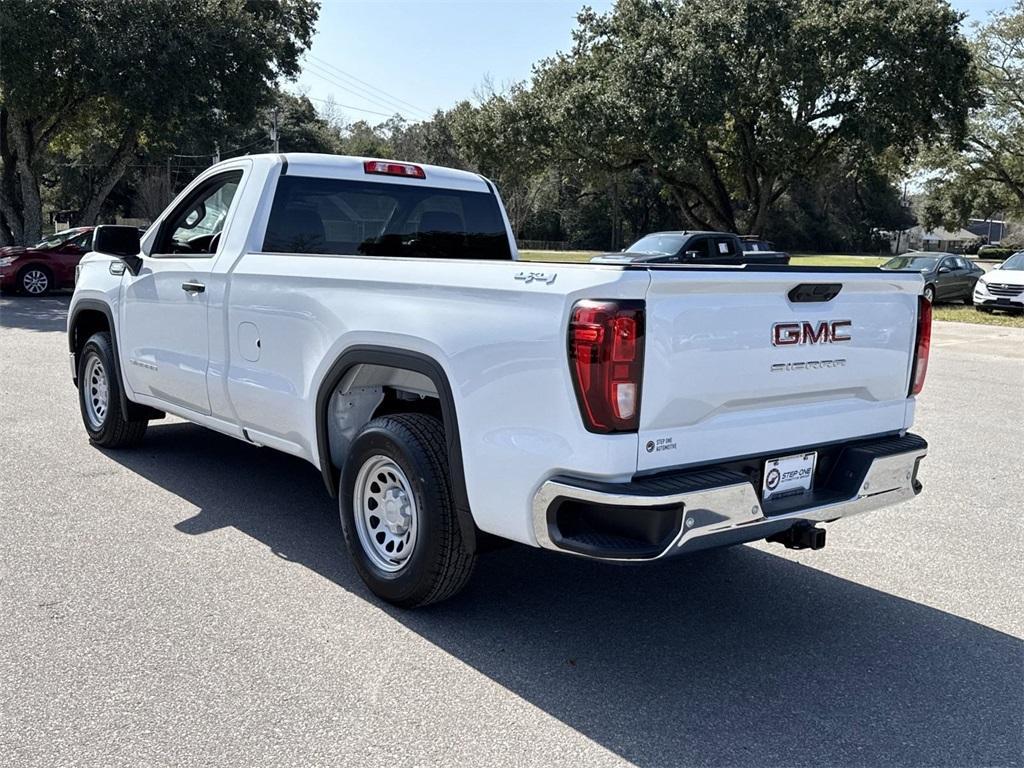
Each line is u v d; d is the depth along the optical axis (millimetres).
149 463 6258
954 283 24438
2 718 3008
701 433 3307
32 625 3705
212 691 3225
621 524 3145
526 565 4660
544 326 3197
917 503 5926
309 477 6039
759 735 3057
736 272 3268
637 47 31266
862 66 31422
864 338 3814
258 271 4633
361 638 3699
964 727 3145
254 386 4668
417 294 3734
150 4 24125
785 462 3619
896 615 4113
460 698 3242
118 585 4145
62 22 23016
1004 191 43312
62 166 55844
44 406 8062
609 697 3289
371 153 77625
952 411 9461
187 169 66625
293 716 3074
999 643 3840
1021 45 37219
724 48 30016
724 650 3711
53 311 16953
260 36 27094
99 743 2877
